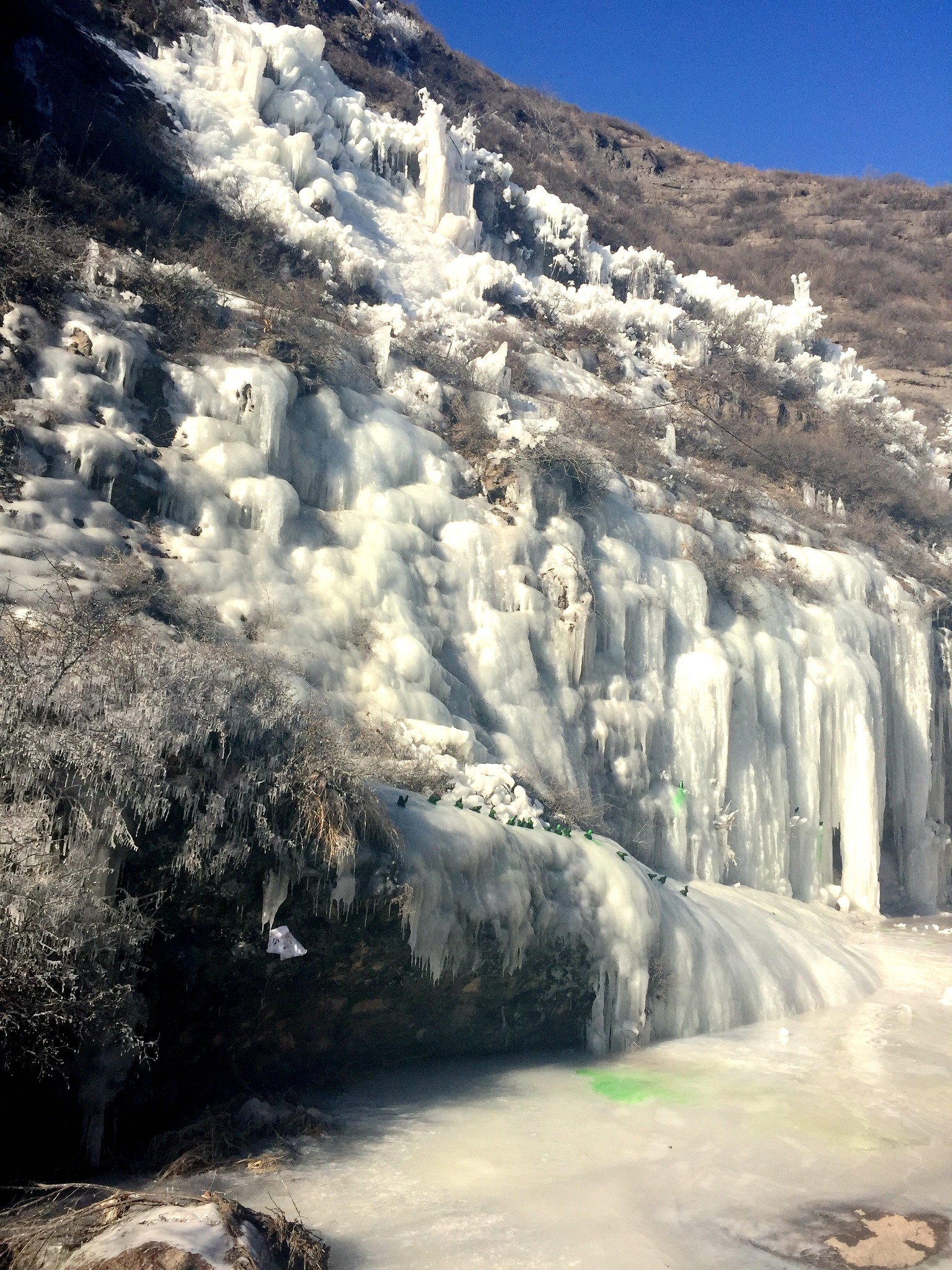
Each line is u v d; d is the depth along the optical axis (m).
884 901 18.50
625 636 14.85
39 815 6.05
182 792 6.55
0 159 14.12
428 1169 6.60
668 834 14.22
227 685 7.21
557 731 12.95
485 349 18.70
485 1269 5.42
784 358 28.81
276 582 11.20
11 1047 5.76
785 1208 6.32
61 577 9.02
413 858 7.84
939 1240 5.98
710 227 48.22
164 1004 6.61
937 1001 11.69
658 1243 5.81
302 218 18.17
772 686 16.28
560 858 9.59
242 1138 6.71
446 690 11.93
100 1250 4.88
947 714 20.45
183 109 18.61
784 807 16.05
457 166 23.78
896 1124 7.78
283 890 6.96
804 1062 9.23
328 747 7.56
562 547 14.42
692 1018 10.11
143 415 11.66
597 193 40.03
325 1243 5.55
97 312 12.00
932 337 42.28
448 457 14.59
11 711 6.21
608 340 23.38
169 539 10.82
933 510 24.34
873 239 49.25
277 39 21.30
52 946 5.78
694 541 17.12
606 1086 8.39
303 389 13.34
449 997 8.38
